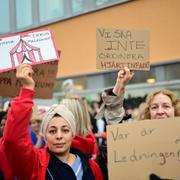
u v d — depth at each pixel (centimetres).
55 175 253
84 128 335
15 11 1280
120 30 319
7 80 342
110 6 1009
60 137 256
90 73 1073
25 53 307
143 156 267
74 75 1120
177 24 867
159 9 902
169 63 888
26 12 1247
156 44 911
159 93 308
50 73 364
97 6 1045
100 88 1056
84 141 304
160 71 914
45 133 260
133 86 973
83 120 337
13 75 343
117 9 996
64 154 262
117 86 300
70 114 261
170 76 895
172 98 307
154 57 916
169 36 884
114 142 267
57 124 256
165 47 893
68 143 259
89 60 1079
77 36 1109
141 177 266
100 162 303
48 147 265
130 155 267
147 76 944
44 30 314
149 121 269
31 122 522
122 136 268
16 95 344
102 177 274
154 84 927
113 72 1022
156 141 269
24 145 241
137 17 949
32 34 312
